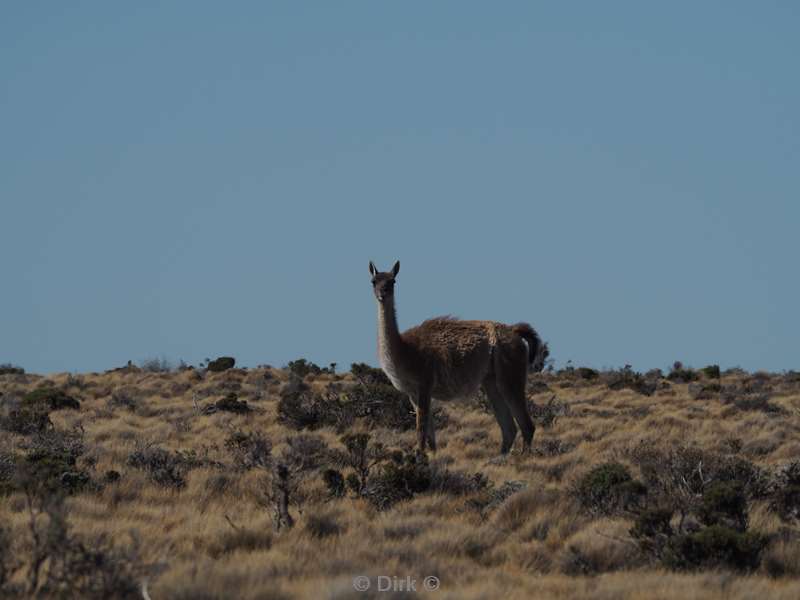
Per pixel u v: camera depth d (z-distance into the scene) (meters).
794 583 42.78
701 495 54.59
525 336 80.75
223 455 75.56
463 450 82.12
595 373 157.75
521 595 39.88
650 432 89.69
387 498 57.78
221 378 147.50
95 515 53.03
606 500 55.00
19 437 85.62
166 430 92.81
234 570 40.34
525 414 80.12
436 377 77.06
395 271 76.38
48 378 155.62
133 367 168.38
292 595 38.41
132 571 37.53
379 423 96.94
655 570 44.75
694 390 134.75
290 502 56.12
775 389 140.88
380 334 75.12
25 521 48.50
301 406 99.19
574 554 46.22
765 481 58.69
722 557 45.44
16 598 36.00
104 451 75.94
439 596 38.72
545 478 67.19
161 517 53.31
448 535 48.22
